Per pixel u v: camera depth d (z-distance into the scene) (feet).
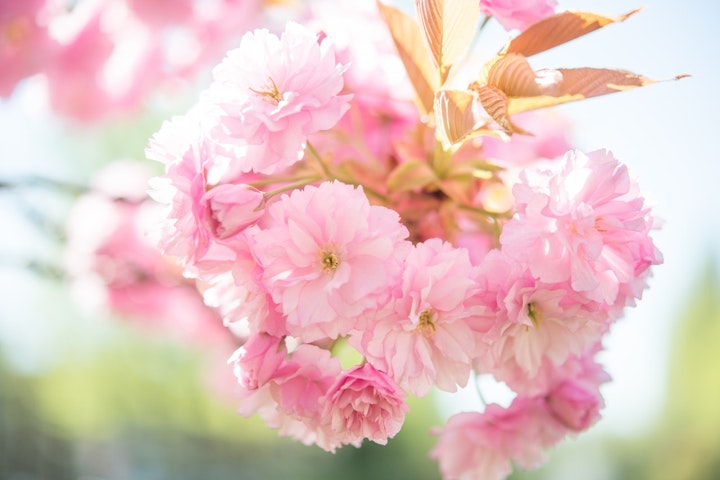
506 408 2.17
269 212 1.88
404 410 1.88
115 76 2.59
